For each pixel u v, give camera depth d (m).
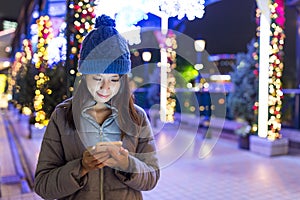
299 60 6.59
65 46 2.91
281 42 4.99
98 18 1.03
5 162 4.86
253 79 5.68
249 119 5.86
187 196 3.38
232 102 5.98
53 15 4.16
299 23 6.51
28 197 3.23
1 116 12.99
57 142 1.08
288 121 6.70
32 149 5.71
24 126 8.95
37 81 3.62
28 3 6.15
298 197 3.35
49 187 1.02
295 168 4.59
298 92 6.53
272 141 5.35
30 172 4.21
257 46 5.45
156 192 3.49
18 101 5.03
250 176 4.15
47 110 3.49
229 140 6.91
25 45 4.76
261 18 4.90
